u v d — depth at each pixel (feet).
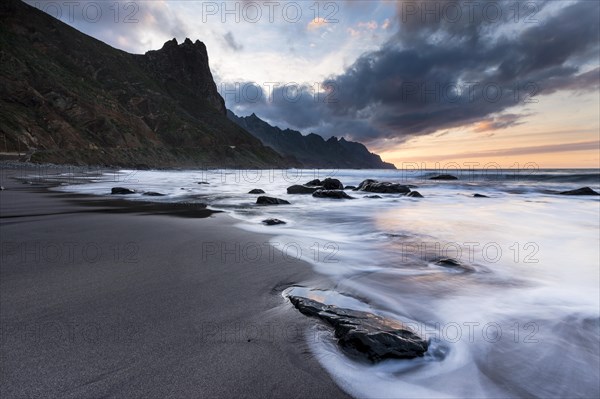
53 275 13.69
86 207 37.96
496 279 15.47
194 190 73.97
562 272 17.06
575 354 9.19
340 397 6.96
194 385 7.04
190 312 10.61
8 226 24.91
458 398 7.32
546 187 86.43
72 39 404.57
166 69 572.51
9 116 200.95
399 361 8.28
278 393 6.93
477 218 35.99
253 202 48.26
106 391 6.75
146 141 320.09
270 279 14.21
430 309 11.88
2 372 7.18
